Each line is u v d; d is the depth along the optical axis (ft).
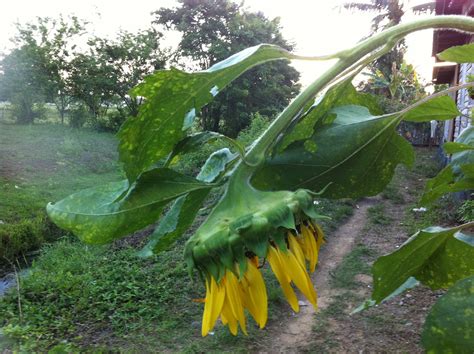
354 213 31.99
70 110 70.38
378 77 74.69
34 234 26.76
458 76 40.70
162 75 2.07
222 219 2.11
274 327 16.80
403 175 46.52
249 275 2.04
